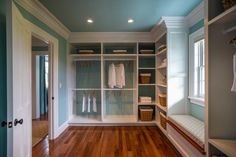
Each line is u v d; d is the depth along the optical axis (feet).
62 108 14.19
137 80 15.58
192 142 8.05
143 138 12.49
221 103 5.58
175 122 10.56
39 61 19.76
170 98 12.03
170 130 11.64
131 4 9.42
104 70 16.80
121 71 16.31
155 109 15.90
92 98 17.42
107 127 15.17
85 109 17.49
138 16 11.32
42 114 20.47
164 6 9.75
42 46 18.12
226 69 5.57
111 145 11.21
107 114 17.61
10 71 5.48
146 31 14.80
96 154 9.91
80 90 17.47
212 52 5.59
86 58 16.75
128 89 16.26
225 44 5.57
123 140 12.10
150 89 16.90
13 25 5.62
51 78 12.31
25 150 7.25
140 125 15.51
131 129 14.60
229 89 5.57
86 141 11.90
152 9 10.19
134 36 15.37
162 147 10.91
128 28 13.97
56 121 12.69
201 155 7.39
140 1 9.06
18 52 6.31
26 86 7.37
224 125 5.57
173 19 11.54
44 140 12.08
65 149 10.58
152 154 9.93
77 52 17.35
